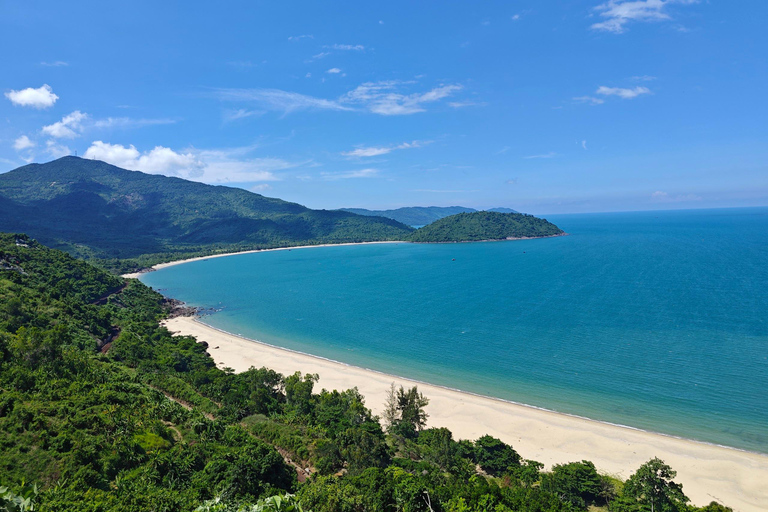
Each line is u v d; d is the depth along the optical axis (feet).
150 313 569.64
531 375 353.92
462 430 270.46
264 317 593.83
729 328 444.96
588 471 200.23
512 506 165.27
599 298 609.42
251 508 110.32
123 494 150.61
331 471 200.54
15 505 57.36
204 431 217.36
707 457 233.35
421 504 159.22
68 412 197.77
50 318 358.23
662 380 330.13
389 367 389.60
